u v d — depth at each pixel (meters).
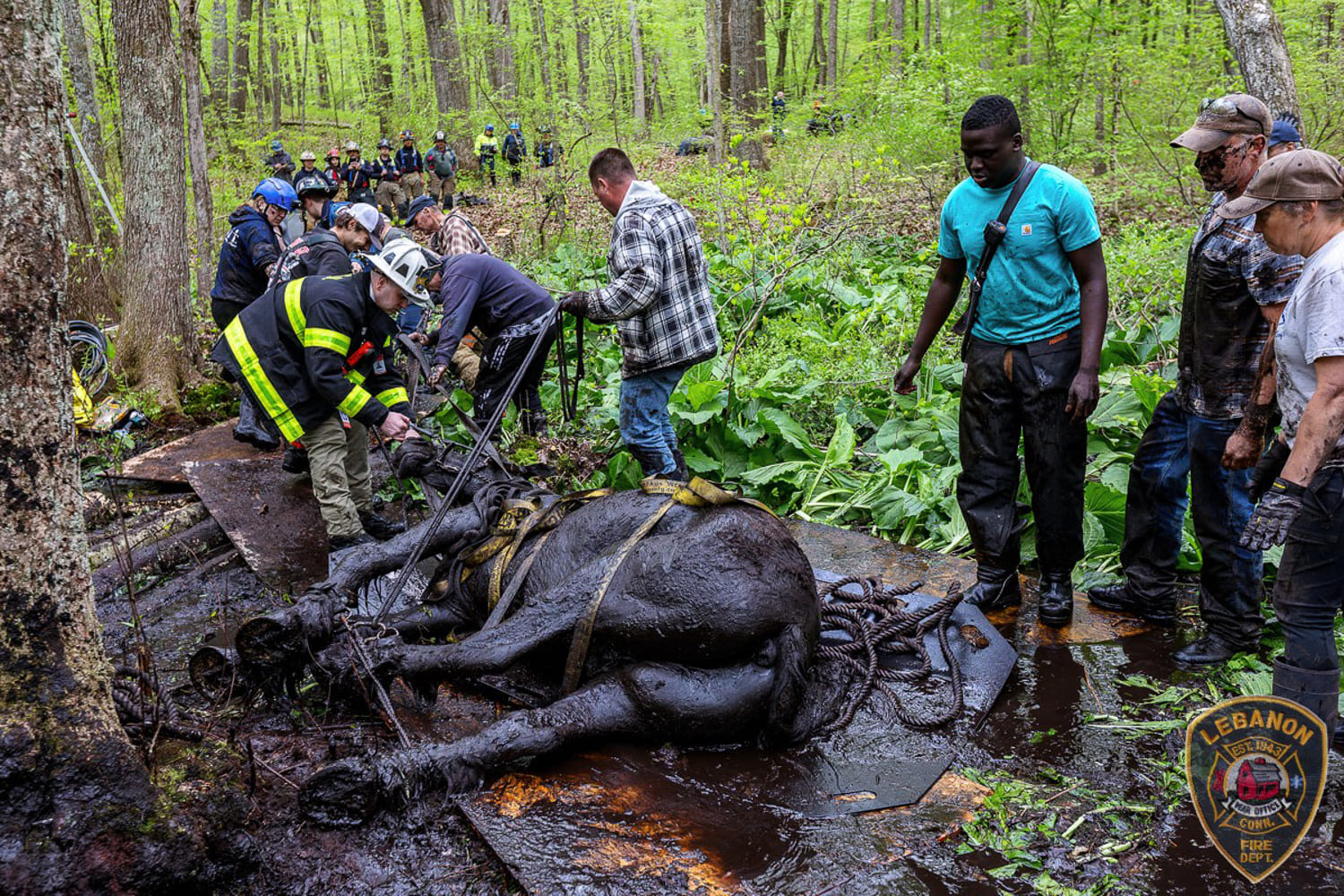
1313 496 2.96
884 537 5.56
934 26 28.31
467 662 3.37
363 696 3.38
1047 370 4.09
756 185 10.70
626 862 2.73
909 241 11.77
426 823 2.93
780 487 6.13
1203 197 12.51
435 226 7.19
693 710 3.18
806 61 35.94
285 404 4.84
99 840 2.31
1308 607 3.06
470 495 4.45
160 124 7.93
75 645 2.40
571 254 11.98
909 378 4.63
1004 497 4.37
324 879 2.72
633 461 6.00
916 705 3.60
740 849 2.80
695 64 25.64
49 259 2.37
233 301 7.04
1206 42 12.15
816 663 3.77
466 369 6.74
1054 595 4.37
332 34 32.53
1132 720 3.57
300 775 3.13
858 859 2.78
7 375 2.29
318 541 5.27
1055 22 12.41
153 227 7.91
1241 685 3.74
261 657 3.35
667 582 3.28
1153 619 4.39
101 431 7.02
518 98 16.16
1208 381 3.84
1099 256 3.97
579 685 3.45
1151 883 2.74
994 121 3.89
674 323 4.96
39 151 2.35
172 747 2.76
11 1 2.27
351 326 4.70
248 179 19.23
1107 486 5.18
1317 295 2.78
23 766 2.23
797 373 6.91
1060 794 3.14
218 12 26.28
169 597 4.81
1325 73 11.99
